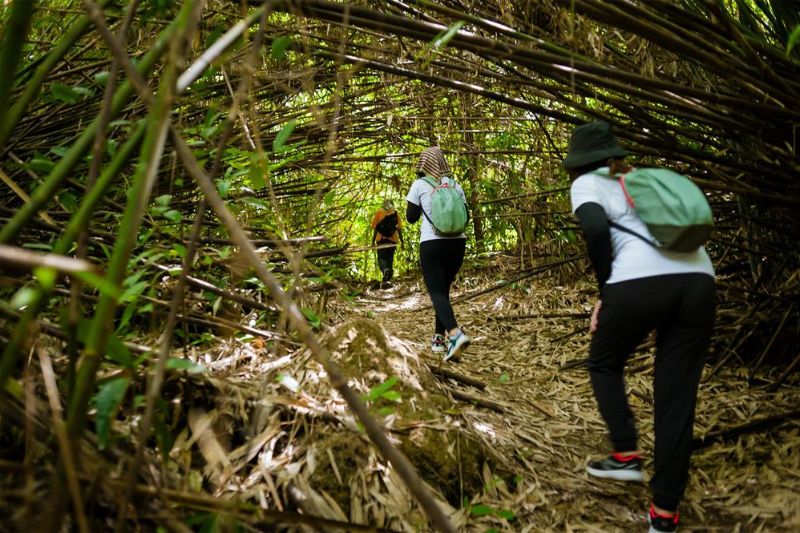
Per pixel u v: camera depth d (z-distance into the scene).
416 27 2.25
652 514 2.22
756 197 3.07
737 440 2.98
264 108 4.21
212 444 2.09
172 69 1.14
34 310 1.21
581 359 4.24
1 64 1.17
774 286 3.90
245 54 3.11
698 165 3.21
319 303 3.63
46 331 1.91
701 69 3.27
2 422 1.68
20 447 1.64
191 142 2.84
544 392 3.75
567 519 2.34
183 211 3.93
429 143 6.32
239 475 2.07
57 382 1.94
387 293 8.39
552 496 2.50
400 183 7.64
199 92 2.98
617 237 2.32
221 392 2.28
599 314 2.37
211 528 1.57
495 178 7.46
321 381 2.55
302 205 5.66
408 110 5.38
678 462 2.19
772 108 2.63
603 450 2.97
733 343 3.92
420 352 3.92
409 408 2.54
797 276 3.67
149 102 1.21
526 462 2.68
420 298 7.68
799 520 2.29
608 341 2.38
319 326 3.18
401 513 2.11
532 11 2.95
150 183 1.13
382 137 5.61
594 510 2.42
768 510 2.37
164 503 1.57
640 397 3.56
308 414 2.30
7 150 2.86
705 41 2.58
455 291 7.61
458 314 6.07
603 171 2.41
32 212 1.22
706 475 2.70
